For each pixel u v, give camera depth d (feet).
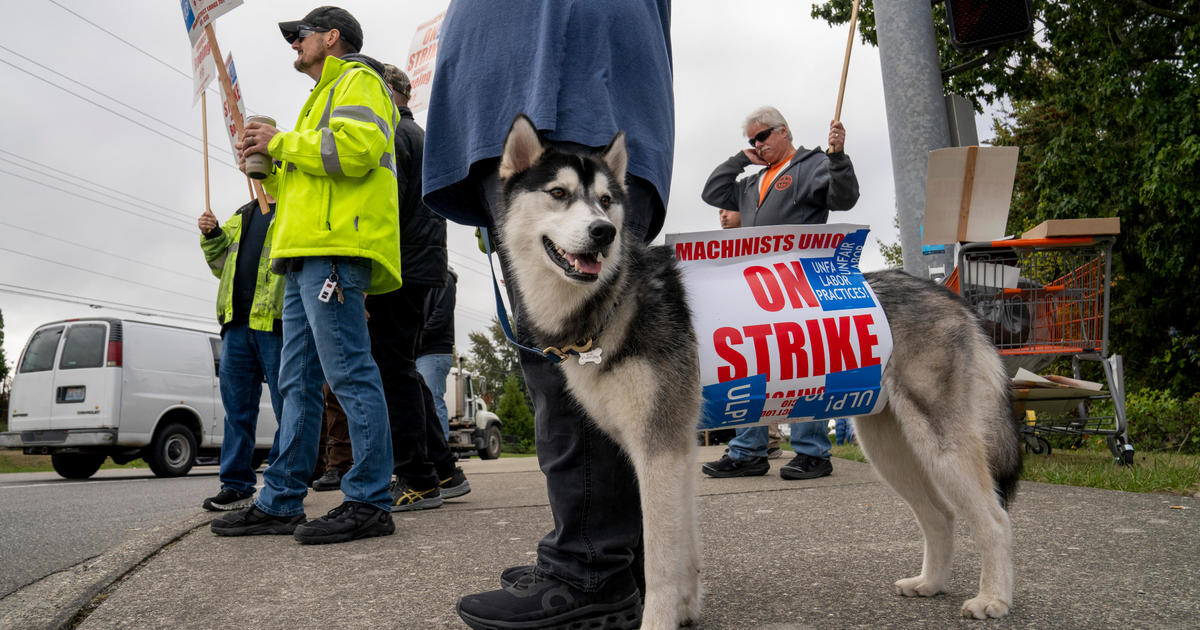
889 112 20.15
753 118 19.19
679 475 7.13
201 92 17.47
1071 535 10.98
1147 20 41.91
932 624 7.43
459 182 8.54
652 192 8.51
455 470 18.08
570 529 7.28
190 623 8.08
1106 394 18.76
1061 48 43.29
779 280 8.50
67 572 11.20
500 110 7.77
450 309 23.30
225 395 16.30
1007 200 17.33
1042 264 19.30
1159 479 14.82
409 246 15.40
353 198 12.28
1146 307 45.14
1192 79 37.60
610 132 7.57
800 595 8.55
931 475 8.43
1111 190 40.68
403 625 7.79
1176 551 9.86
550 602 7.09
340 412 21.52
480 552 11.27
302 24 14.42
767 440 19.74
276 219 12.73
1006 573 7.86
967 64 19.72
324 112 12.66
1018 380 17.81
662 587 6.86
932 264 19.12
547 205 7.78
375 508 12.78
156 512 19.52
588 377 7.31
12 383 38.09
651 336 7.32
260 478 34.45
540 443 7.58
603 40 7.75
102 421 35.29
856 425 9.76
